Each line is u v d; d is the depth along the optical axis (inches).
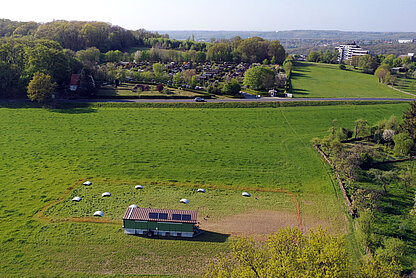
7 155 2989.7
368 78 7829.7
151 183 2559.1
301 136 3718.0
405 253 1669.5
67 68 5344.5
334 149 3036.4
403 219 2114.9
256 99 5054.1
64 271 1592.0
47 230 1907.0
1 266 1608.0
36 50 5078.7
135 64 7657.5
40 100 4451.3
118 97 4881.9
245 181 2640.3
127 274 1584.6
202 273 1603.1
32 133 3565.5
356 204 2182.6
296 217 2142.0
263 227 2018.9
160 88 5231.3
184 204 2257.6
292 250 1371.8
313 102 4918.8
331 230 1991.9
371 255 1608.0
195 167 2864.2
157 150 3216.0
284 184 2605.8
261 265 1346.0
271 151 3272.6
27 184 2468.0
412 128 3385.8
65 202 2233.0
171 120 4119.1
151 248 1782.7
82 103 4594.0
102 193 2378.2
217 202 2308.1
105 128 3789.4
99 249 1758.1
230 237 1905.8
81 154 3070.9
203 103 4690.0
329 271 1166.3
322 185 2591.0
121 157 3026.6
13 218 2016.5
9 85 4758.9
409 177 2522.1
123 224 1893.5
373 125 3951.8
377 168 2898.6
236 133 3757.4
